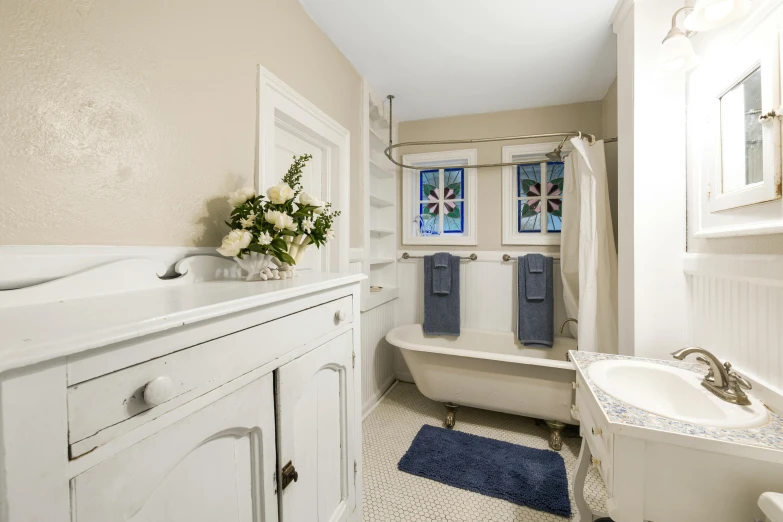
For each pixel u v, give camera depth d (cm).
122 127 83
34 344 36
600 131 255
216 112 111
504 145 278
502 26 171
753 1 94
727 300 112
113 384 44
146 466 48
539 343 253
